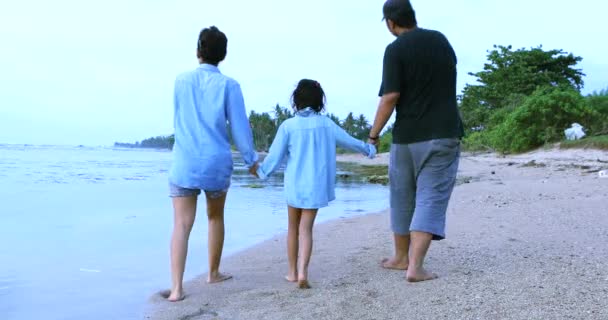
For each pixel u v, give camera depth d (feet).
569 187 31.42
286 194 11.69
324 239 16.93
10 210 26.89
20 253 15.78
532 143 91.04
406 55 11.04
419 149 11.09
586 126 86.69
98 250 16.35
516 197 26.99
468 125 145.79
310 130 11.64
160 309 10.03
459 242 14.78
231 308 9.84
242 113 11.28
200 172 10.87
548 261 11.90
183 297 10.76
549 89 96.68
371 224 20.26
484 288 9.69
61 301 10.73
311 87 11.79
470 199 26.94
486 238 15.28
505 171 56.39
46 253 15.81
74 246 16.98
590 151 70.90
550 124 88.63
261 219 23.52
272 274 12.71
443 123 10.95
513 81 143.02
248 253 15.39
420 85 11.03
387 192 40.47
